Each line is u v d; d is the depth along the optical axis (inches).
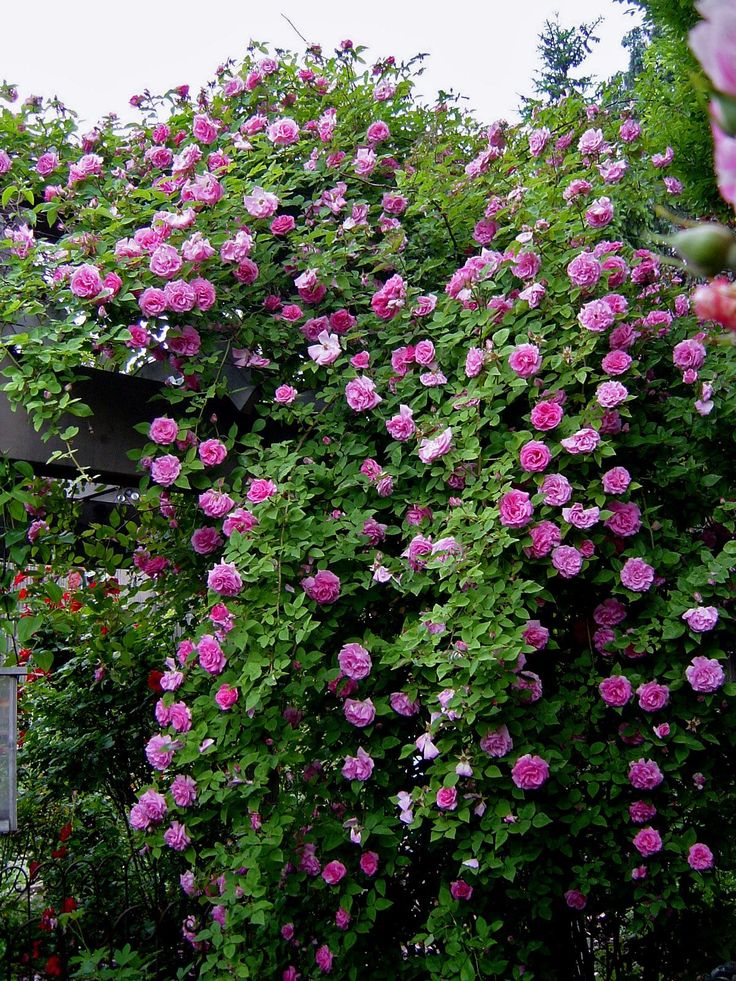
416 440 98.9
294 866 88.7
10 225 107.4
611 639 93.4
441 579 87.7
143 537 109.2
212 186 97.9
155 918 120.2
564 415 95.0
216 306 100.5
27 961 114.3
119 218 98.3
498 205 105.0
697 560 97.3
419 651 82.6
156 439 93.7
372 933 92.6
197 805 89.7
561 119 112.7
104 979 94.7
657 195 118.6
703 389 94.7
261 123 116.1
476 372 92.9
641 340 97.8
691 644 88.2
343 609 91.6
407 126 125.2
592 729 93.6
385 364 104.3
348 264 113.9
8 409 92.4
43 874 127.0
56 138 111.8
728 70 15.0
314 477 94.4
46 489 99.3
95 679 129.4
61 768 128.6
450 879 93.3
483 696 78.0
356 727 91.4
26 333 88.1
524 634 86.6
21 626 91.0
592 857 92.4
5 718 94.2
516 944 89.7
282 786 91.0
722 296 16.2
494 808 81.8
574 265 91.7
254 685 85.5
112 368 99.6
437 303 102.8
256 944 88.2
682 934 100.9
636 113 137.8
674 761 90.0
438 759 82.4
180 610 114.2
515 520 85.0
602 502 88.7
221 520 102.5
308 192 121.0
